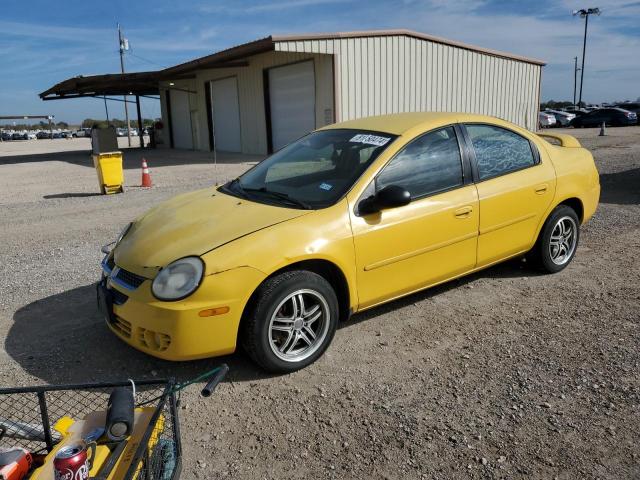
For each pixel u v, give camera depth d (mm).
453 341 3877
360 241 3674
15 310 4688
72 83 25422
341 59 17656
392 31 18484
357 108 18406
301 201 3811
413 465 2631
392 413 3049
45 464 2025
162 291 3207
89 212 9555
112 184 11836
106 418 2086
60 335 4145
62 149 36781
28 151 36562
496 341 3848
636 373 3342
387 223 3799
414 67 19562
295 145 4766
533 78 24547
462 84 21375
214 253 3268
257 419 3043
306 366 3568
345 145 4254
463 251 4301
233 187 4457
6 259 6449
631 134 25578
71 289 5191
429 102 20375
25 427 2459
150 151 28281
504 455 2670
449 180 4219
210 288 3178
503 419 2949
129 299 3340
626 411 2973
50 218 9125
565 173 5008
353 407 3123
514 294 4688
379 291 3879
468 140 4422
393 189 3654
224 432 2938
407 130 4164
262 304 3303
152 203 10297
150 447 2184
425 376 3424
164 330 3189
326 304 3561
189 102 27672
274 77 20766
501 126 4738
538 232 4879
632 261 5438
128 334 3412
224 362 3670
